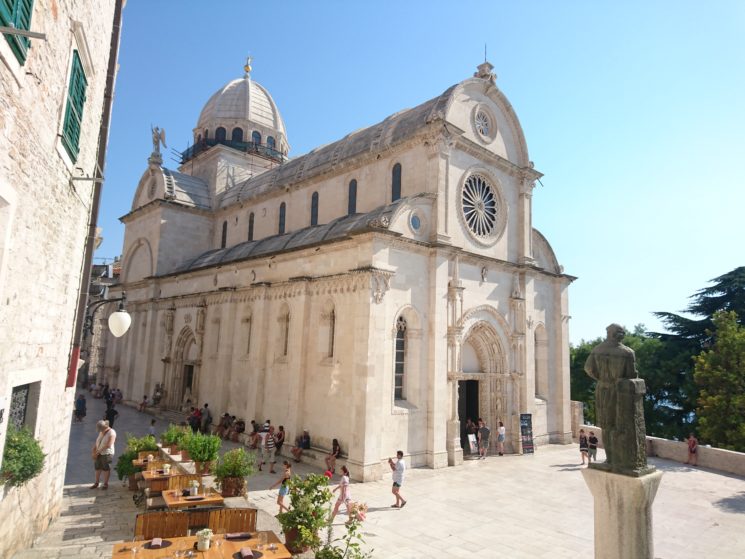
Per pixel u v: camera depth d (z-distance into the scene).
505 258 32.19
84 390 54.78
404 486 20.89
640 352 48.94
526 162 34.25
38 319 10.82
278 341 28.59
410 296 25.16
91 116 14.00
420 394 24.98
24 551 10.73
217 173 48.03
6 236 8.17
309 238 29.64
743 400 34.47
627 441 9.51
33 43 8.47
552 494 20.33
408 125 29.61
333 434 23.88
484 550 14.23
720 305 47.09
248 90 55.34
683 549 15.34
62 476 14.77
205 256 42.34
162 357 40.12
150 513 10.55
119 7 16.86
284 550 9.65
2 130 7.59
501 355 30.62
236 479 14.89
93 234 16.11
